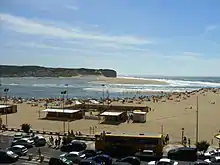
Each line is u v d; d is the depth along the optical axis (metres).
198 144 52.12
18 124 82.00
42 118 93.00
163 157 48.16
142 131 72.56
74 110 96.44
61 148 51.78
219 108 118.75
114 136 50.19
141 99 158.50
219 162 42.03
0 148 51.25
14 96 189.88
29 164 43.03
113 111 98.69
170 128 76.94
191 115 100.25
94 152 46.66
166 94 192.12
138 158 45.00
